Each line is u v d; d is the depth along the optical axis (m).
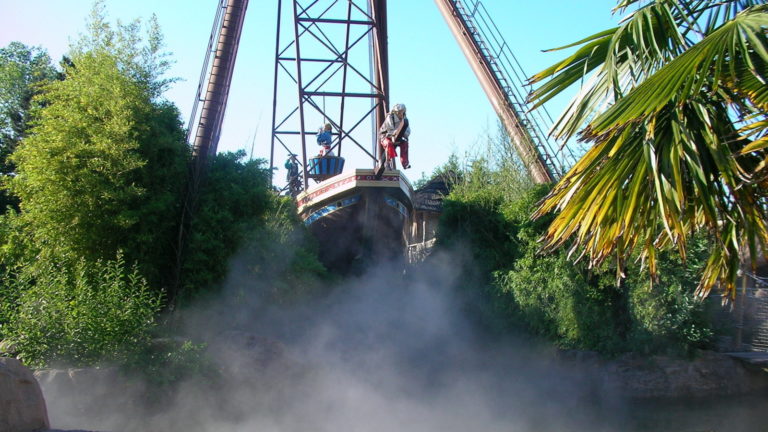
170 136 14.54
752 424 12.77
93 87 13.74
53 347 10.66
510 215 18.98
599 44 6.48
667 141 5.91
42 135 13.36
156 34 15.06
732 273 6.53
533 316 17.30
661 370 15.42
